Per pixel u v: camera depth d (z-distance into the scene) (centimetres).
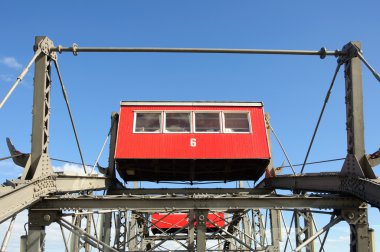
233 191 2006
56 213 1316
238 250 2661
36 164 1261
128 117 2034
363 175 1239
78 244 1802
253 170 2164
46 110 1334
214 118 2052
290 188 1769
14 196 1106
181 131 2019
